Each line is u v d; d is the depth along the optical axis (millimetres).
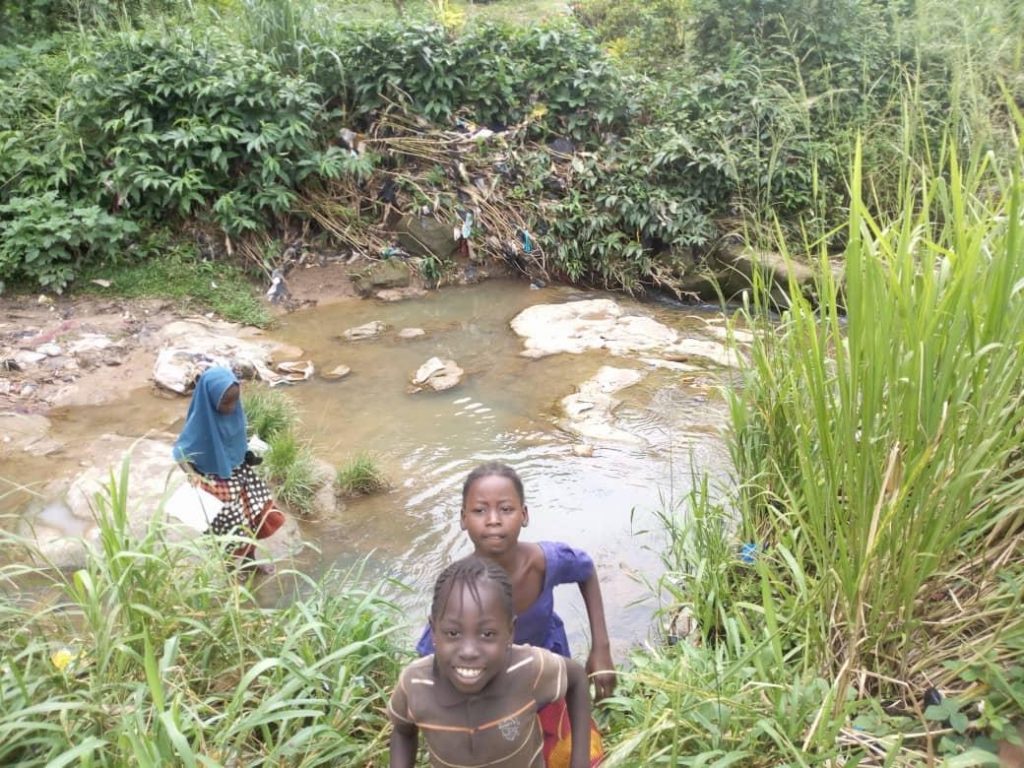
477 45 9875
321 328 8164
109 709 2727
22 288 8102
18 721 2588
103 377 6926
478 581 2172
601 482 5512
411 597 4387
